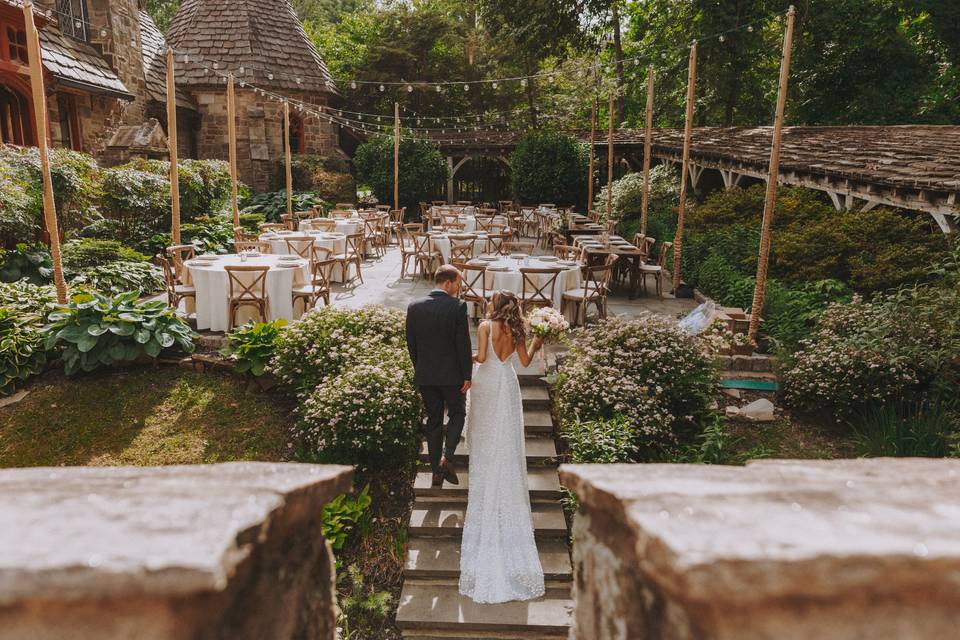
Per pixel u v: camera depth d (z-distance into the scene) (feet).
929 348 19.69
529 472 18.45
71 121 51.13
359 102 106.42
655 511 2.20
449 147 80.02
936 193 25.16
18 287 26.58
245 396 22.21
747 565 1.79
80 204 36.99
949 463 3.22
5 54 41.75
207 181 50.85
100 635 1.93
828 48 71.87
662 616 2.43
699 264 36.17
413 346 16.31
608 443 17.54
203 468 3.24
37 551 1.99
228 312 25.21
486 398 15.31
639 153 75.31
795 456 18.98
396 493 18.28
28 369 22.17
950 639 1.87
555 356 23.80
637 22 88.94
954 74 71.10
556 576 15.31
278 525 2.62
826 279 28.09
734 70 72.54
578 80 92.22
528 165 71.00
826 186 34.45
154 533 2.14
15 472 3.18
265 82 74.69
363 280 37.68
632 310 30.83
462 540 16.33
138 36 62.23
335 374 20.86
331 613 3.69
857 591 1.84
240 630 2.47
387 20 106.11
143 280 32.42
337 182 74.43
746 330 24.89
